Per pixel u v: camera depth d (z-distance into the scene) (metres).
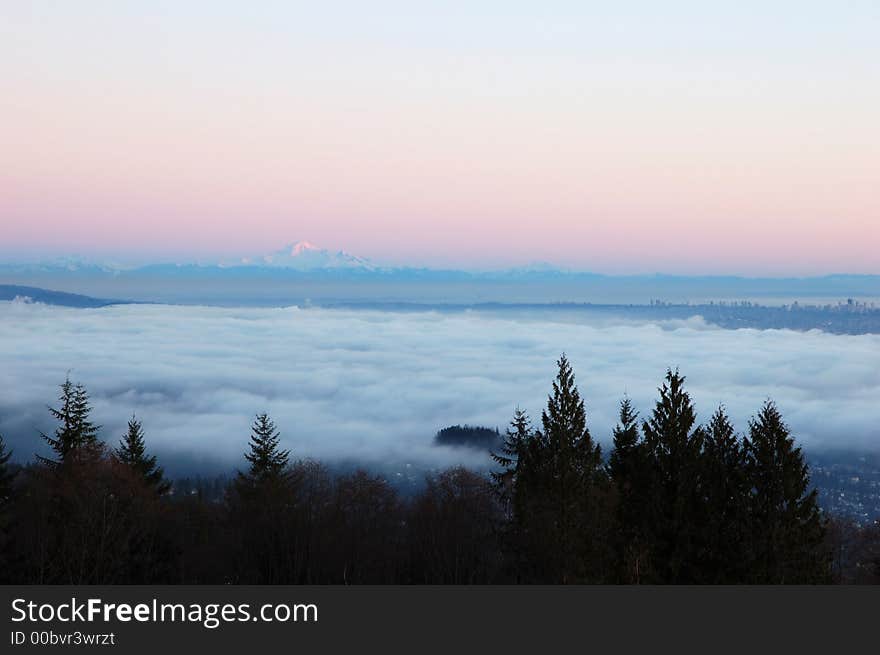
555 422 46.19
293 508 50.53
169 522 48.66
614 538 42.09
